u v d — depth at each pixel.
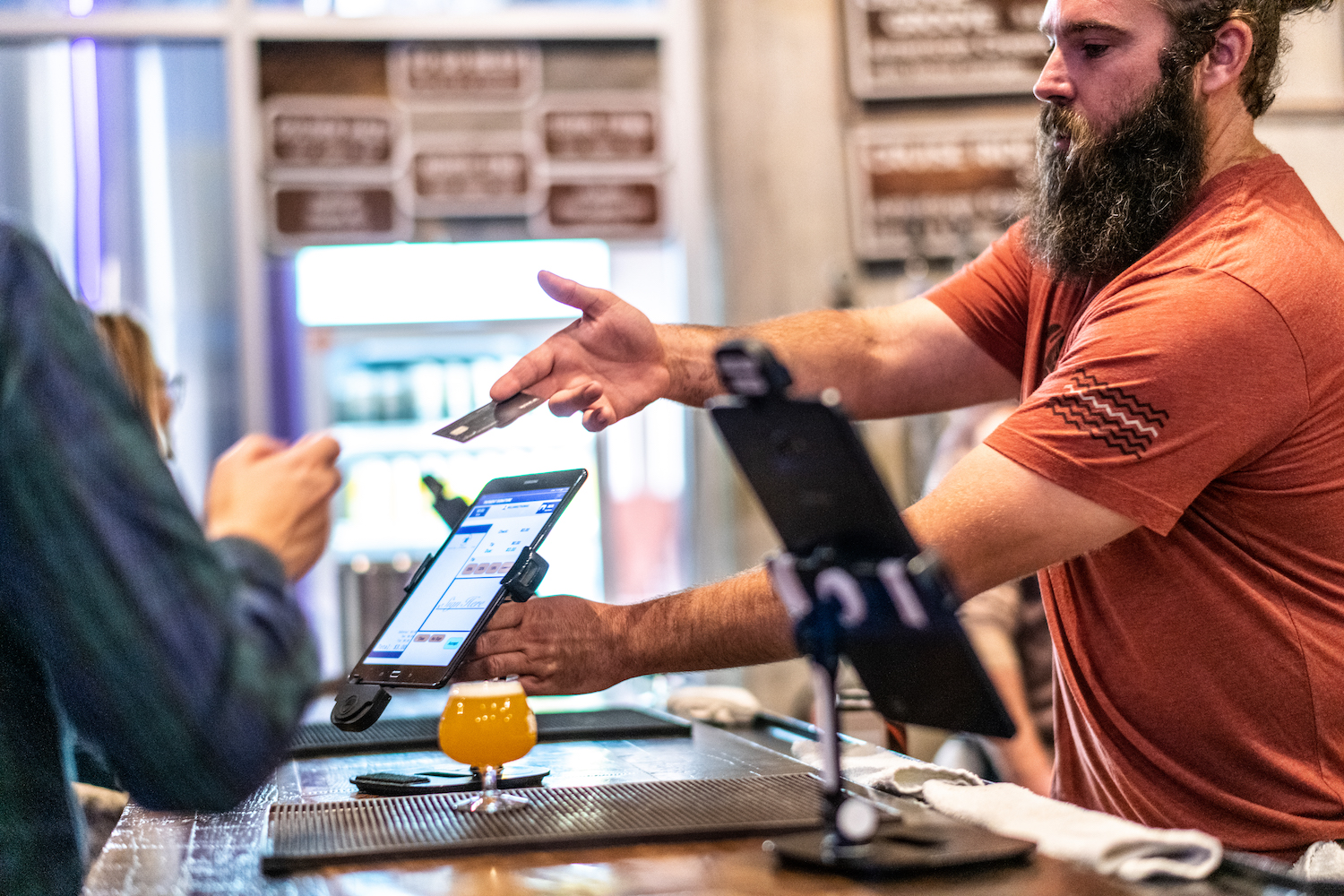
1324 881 0.95
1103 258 1.55
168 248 4.23
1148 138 1.50
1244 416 1.35
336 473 1.08
